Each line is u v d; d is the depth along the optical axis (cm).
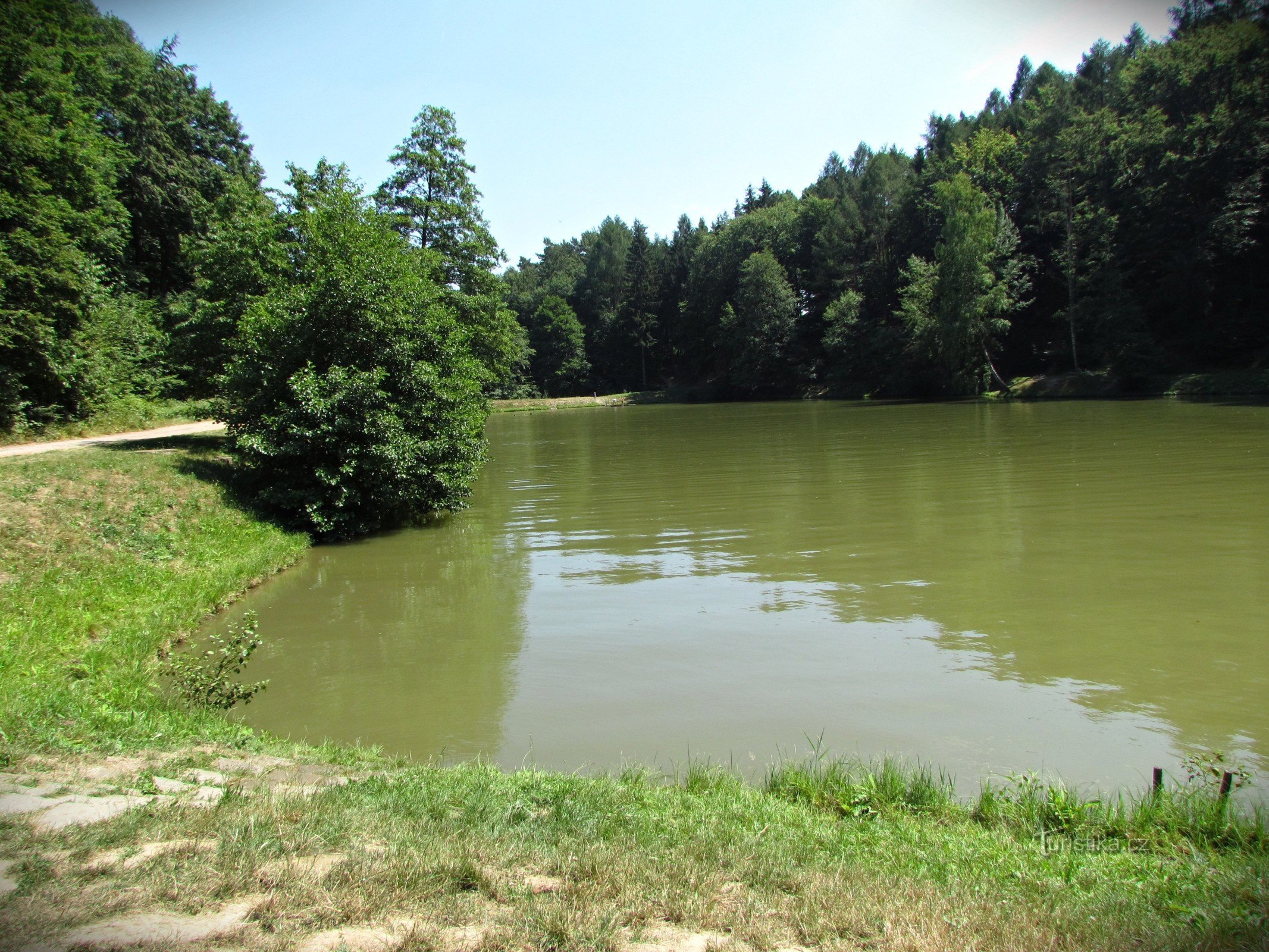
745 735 748
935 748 711
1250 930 368
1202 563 1271
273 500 1741
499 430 5403
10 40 2675
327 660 991
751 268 8031
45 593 1042
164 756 593
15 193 2314
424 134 3662
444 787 543
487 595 1277
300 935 327
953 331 5697
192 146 4200
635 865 409
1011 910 383
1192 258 4928
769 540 1585
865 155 9975
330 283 1847
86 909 340
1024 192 6316
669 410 6944
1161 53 5491
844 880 411
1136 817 530
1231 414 3478
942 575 1271
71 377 2420
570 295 11412
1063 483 2041
